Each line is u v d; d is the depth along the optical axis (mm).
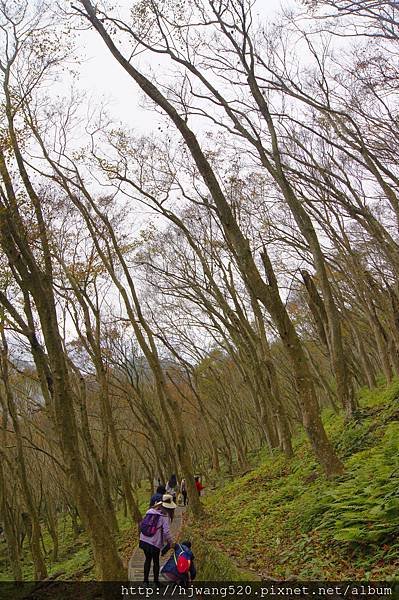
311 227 13188
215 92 13883
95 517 8164
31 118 16234
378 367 35969
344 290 29297
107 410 19297
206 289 21344
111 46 10977
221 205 10508
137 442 35750
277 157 12773
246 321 19750
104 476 19344
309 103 14547
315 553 6746
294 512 9297
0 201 9656
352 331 27344
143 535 8656
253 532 9594
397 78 12719
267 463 19469
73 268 19203
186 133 10586
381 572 5281
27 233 12469
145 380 32781
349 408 13898
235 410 33906
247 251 10398
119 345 25125
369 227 17016
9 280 14000
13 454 23391
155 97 10711
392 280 27266
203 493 24875
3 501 17984
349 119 14680
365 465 9195
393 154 15797
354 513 6852
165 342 25422
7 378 17062
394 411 12344
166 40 13219
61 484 28109
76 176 18656
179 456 15719
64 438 8398
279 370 33156
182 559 8172
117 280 17688
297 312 29625
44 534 34562
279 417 17922
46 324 8859
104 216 18125
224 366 34250
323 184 18578
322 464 9961
